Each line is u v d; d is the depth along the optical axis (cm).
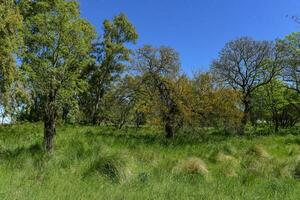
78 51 1480
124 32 4159
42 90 1422
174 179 1004
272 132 3388
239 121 2486
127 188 876
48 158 1180
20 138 1789
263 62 3550
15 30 1214
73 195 777
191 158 1154
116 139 2034
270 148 1997
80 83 1566
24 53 1342
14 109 1244
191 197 830
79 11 1475
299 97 3962
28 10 1431
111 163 1001
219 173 1138
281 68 3556
